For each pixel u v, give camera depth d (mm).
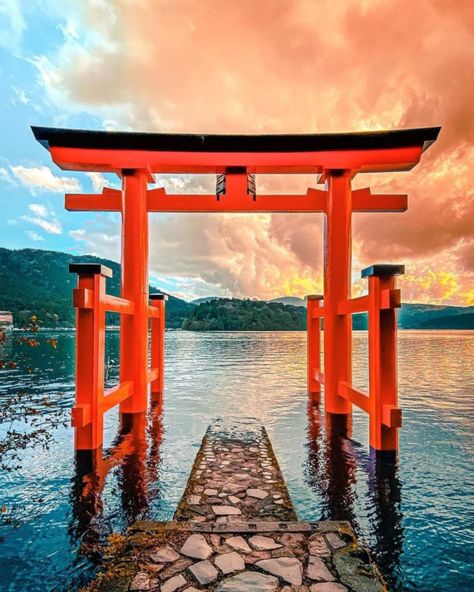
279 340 50156
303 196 8156
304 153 7215
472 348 34062
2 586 2773
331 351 7684
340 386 7438
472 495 4242
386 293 5094
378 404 5309
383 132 6809
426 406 9203
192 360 22172
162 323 9930
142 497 4137
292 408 8656
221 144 7090
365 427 6949
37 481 4555
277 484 4270
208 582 2510
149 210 8211
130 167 7406
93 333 5418
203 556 2814
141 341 7656
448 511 3881
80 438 5352
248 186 8023
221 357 24281
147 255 7934
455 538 3408
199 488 4152
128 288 7605
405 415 8219
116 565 2715
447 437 6520
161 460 5270
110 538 3334
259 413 8141
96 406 5398
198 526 3252
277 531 3172
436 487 4434
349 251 7688
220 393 10773
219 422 7250
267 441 5969
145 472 4840
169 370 16953
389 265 5211
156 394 9695
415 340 51906
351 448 5805
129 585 2486
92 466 5031
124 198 7668
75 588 2750
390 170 7539
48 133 6805
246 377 14461
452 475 4789
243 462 5008
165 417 7703
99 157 7234
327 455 5488
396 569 3002
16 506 3930
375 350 5391
